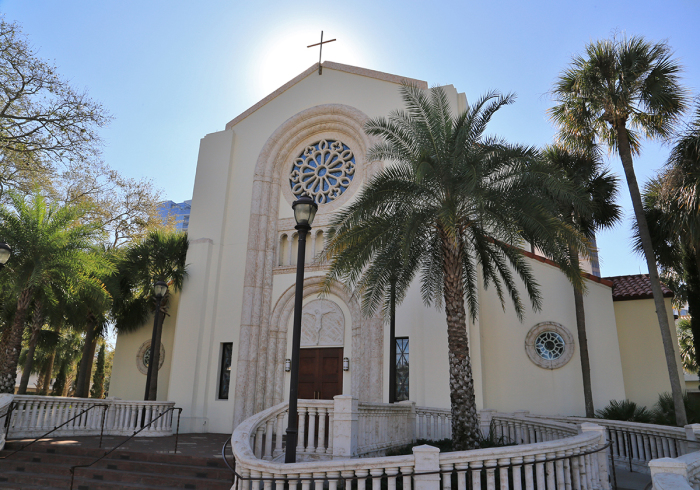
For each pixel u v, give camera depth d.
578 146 15.52
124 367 22.08
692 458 6.36
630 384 17.05
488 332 17.89
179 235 22.41
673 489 4.27
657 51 14.07
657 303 13.20
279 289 19.42
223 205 21.00
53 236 15.95
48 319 20.48
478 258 14.64
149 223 28.56
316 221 19.59
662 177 13.27
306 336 18.50
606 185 17.48
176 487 9.32
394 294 14.22
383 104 19.86
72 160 19.56
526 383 17.08
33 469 10.62
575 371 16.70
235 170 21.70
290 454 8.05
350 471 6.72
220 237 20.59
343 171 20.08
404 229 11.34
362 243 11.64
